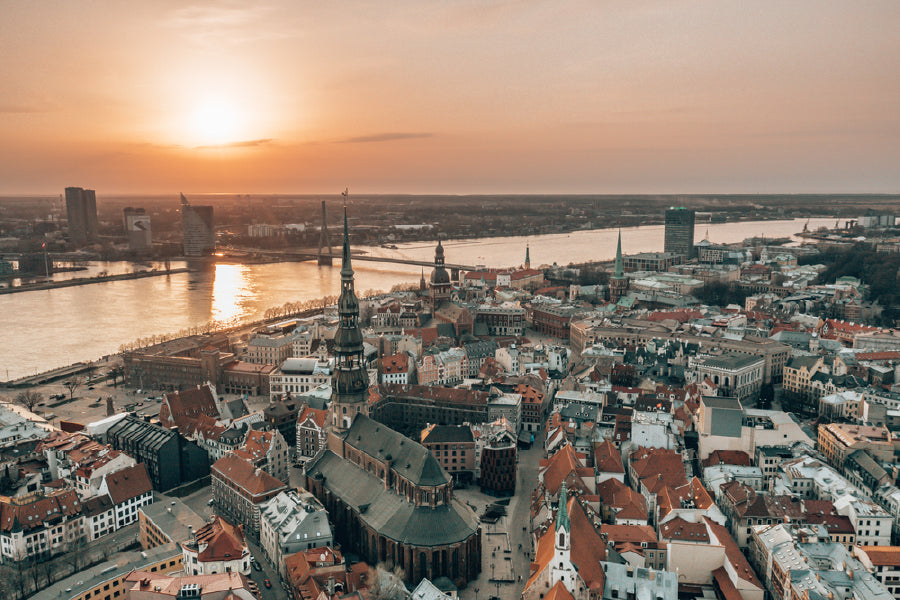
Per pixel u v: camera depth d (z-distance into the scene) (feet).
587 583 655.35
